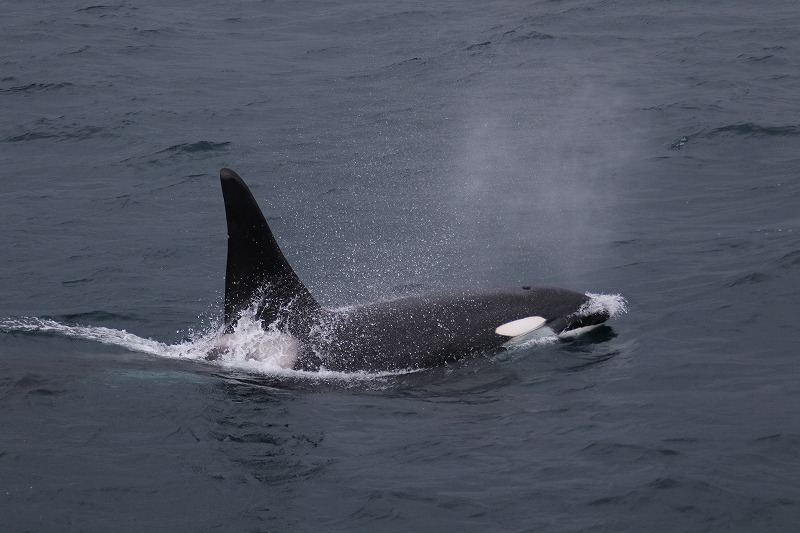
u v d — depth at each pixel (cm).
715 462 3725
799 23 13750
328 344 4822
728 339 4950
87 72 12600
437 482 3712
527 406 4359
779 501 3450
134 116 10719
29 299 5928
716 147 8862
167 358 4891
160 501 3584
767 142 8856
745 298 5450
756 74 11394
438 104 11106
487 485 3681
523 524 3419
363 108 11062
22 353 5000
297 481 3731
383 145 9675
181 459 3884
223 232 7281
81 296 5978
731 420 4066
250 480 3741
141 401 4391
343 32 14912
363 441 4062
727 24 14025
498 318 5038
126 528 3412
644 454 3825
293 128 10312
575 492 3600
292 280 4878
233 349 4872
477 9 15962
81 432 4091
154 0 17312
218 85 12100
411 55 13412
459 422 4231
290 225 7431
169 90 11838
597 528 3378
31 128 10350
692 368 4631
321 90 11844
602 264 6325
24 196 8231
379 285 6138
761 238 6450
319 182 8569
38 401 4353
